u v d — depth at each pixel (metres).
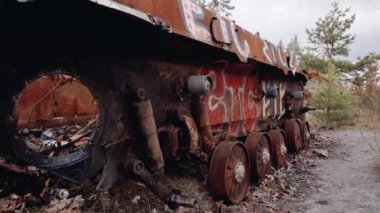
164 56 4.30
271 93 8.00
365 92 23.19
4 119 2.75
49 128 5.61
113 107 3.61
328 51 25.41
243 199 5.46
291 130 9.27
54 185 3.34
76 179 3.27
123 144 3.73
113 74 3.61
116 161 3.69
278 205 5.39
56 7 2.70
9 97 2.77
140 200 3.98
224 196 4.89
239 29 5.47
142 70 4.03
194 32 4.06
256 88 7.57
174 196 3.74
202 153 4.79
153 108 4.19
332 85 17.83
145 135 3.74
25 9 2.62
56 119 5.82
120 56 3.70
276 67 7.40
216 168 4.88
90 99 6.32
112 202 3.65
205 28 4.36
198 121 4.83
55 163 3.11
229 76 6.21
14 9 2.58
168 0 3.74
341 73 23.75
